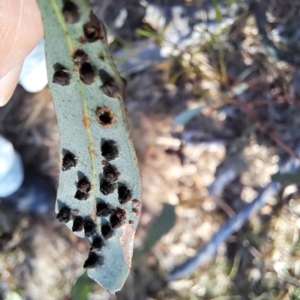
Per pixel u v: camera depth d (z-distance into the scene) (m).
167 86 0.25
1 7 0.12
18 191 0.25
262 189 0.23
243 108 0.25
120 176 0.10
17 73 0.16
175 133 0.25
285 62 0.24
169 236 0.26
